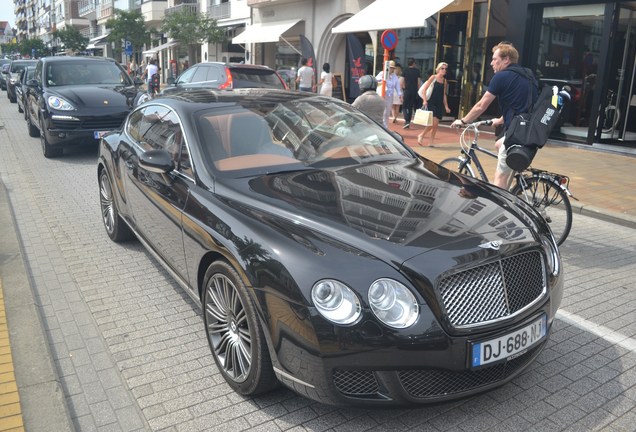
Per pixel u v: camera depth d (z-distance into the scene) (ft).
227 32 104.94
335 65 76.69
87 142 33.78
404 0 50.06
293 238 9.31
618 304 14.49
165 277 15.99
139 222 15.16
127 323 13.25
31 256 17.69
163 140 14.05
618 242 19.90
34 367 10.96
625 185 28.35
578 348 12.17
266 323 9.05
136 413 9.86
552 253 10.53
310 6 77.30
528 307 9.40
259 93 15.23
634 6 38.99
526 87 18.53
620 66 40.29
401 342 8.33
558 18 42.34
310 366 8.58
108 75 38.68
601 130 40.81
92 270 16.53
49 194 25.73
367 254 8.88
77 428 9.48
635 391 10.53
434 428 9.37
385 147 13.80
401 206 10.44
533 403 10.11
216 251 10.33
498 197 11.70
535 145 17.30
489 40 50.44
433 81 40.16
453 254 8.95
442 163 21.53
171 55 131.95
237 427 9.43
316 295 8.51
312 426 9.44
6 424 9.27
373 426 9.42
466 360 8.65
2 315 13.21
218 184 11.48
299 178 11.65
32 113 40.81
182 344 12.26
